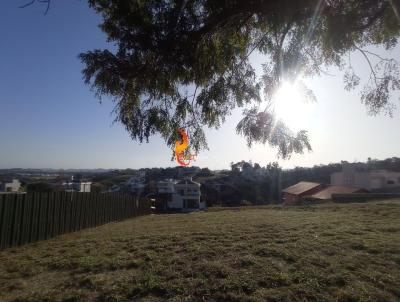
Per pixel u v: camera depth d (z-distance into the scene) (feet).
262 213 52.70
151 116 16.55
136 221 54.80
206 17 15.90
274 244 24.21
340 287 16.44
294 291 16.02
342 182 174.40
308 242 24.53
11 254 29.01
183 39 15.71
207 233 30.04
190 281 17.61
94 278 19.01
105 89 15.61
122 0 14.55
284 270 18.65
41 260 24.64
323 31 16.55
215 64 17.93
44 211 37.35
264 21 17.22
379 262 19.76
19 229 33.50
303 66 17.87
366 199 84.38
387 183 160.97
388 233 27.76
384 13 15.99
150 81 16.48
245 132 15.69
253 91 18.03
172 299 15.92
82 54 15.39
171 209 158.10
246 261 20.22
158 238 28.81
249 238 26.94
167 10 15.20
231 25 17.30
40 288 18.52
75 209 44.09
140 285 17.47
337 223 34.06
